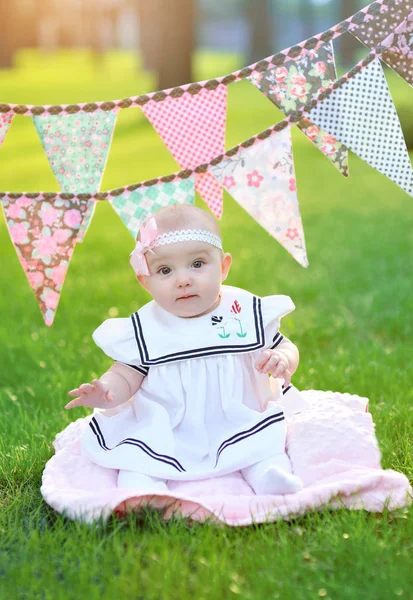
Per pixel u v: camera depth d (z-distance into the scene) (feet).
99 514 8.77
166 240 9.91
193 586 7.68
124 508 8.98
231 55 159.43
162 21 68.33
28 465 10.59
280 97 10.24
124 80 95.96
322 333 16.74
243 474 9.73
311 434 9.84
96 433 9.94
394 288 19.44
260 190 10.57
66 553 8.21
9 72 117.39
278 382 10.49
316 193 36.32
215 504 8.91
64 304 19.62
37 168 45.06
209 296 10.00
